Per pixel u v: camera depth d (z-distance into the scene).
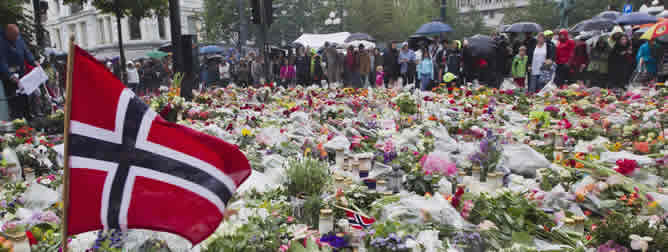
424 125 7.37
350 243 3.24
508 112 9.30
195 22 45.50
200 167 2.56
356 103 10.20
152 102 9.29
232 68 20.25
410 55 16.09
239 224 3.17
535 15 50.16
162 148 2.52
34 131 7.20
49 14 57.75
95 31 50.72
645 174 4.38
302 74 18.09
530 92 12.32
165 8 18.97
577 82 12.95
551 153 5.77
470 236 3.25
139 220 2.50
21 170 5.11
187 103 9.64
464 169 5.01
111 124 2.44
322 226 3.39
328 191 4.09
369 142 6.77
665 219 3.49
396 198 4.05
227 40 37.16
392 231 3.22
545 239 3.53
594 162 5.02
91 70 2.37
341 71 17.30
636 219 3.38
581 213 3.86
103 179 2.45
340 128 7.84
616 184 4.06
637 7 37.47
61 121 8.27
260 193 4.14
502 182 4.40
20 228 3.00
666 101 9.04
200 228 2.54
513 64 13.27
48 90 10.48
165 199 2.52
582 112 8.59
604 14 22.58
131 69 18.72
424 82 14.70
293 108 9.46
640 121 7.38
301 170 4.02
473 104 10.00
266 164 5.07
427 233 3.20
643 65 12.24
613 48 12.39
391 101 10.12
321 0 44.22
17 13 10.13
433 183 4.25
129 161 2.48
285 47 28.84
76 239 3.15
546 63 12.55
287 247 3.08
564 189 4.37
